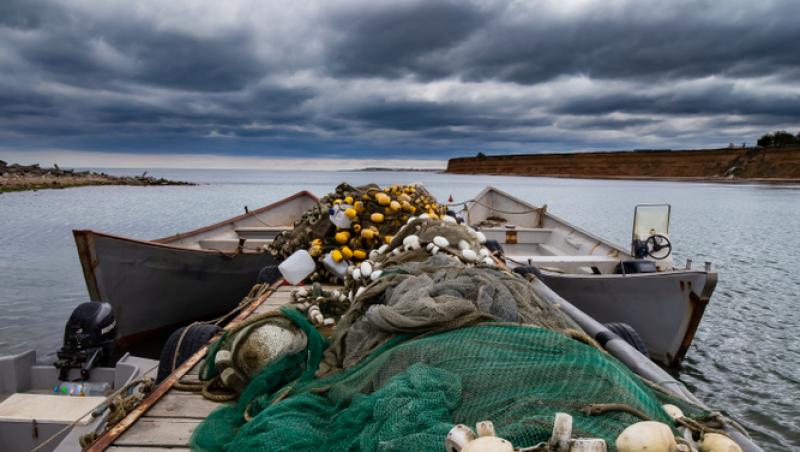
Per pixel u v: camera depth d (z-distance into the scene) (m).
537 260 9.30
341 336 3.54
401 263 4.64
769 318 11.71
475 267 3.87
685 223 33.50
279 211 14.42
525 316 3.06
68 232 25.03
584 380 2.07
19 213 36.38
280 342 3.31
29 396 4.62
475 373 2.25
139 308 8.95
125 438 2.99
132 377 5.11
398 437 1.89
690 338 7.91
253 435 2.40
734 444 1.88
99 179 94.94
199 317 10.13
